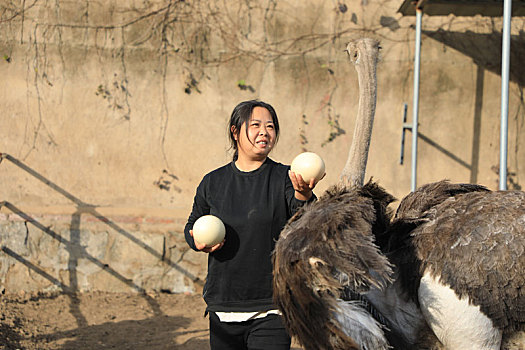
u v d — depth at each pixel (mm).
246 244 2592
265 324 2578
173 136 6875
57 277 6609
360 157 3229
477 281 2555
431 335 2779
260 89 6914
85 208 6723
